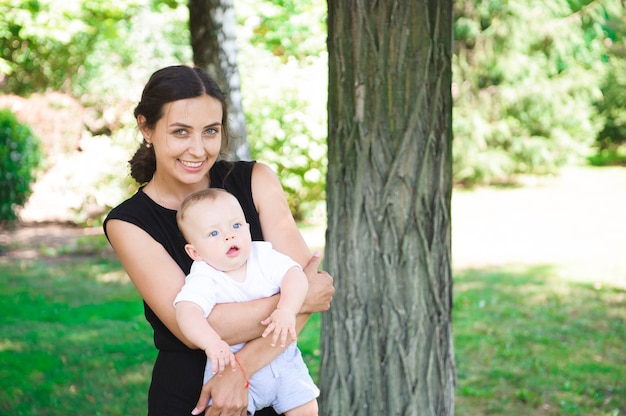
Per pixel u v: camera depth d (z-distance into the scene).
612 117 18.73
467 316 7.20
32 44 13.28
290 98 11.12
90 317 7.07
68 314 7.14
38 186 11.48
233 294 2.27
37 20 12.38
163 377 2.34
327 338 3.63
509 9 14.55
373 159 3.39
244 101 11.00
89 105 12.36
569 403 5.25
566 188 15.11
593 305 7.55
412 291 3.45
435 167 3.40
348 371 3.55
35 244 10.31
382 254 3.44
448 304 3.55
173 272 2.30
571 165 16.59
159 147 2.28
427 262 3.44
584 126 15.71
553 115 15.35
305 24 12.73
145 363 5.91
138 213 2.35
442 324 3.53
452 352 3.62
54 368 5.74
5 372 5.62
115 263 9.31
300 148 11.15
